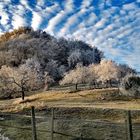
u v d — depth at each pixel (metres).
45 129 23.14
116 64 126.50
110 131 21.55
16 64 191.25
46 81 121.44
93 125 23.28
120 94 61.00
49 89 108.94
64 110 37.19
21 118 28.03
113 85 106.62
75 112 36.06
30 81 84.81
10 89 84.81
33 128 18.72
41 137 21.25
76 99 65.81
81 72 118.81
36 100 68.00
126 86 59.38
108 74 114.44
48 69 175.12
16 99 78.44
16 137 21.58
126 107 42.22
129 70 131.62
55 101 64.06
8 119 28.02
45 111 37.91
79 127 23.03
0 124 25.97
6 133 22.67
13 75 83.88
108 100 59.75
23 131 22.72
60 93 80.88
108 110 34.62
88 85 115.62
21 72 85.00
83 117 33.53
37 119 27.06
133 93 58.41
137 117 30.62
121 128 21.95
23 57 197.88
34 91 104.75
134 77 58.69
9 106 44.12
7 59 191.75
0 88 85.19
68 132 21.97
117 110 34.44
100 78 115.81
